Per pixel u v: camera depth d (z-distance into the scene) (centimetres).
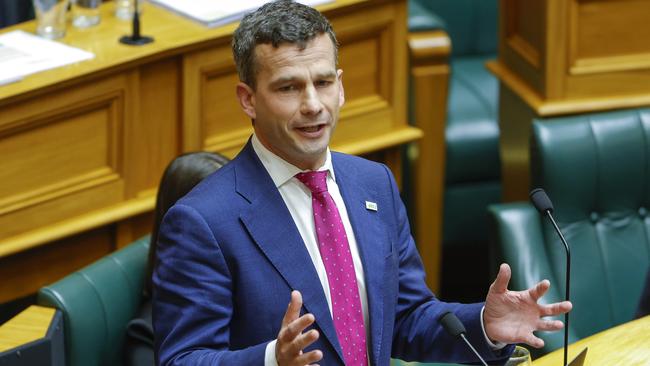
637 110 1223
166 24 1259
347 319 752
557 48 1412
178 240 735
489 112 1691
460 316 764
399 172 1430
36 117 1130
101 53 1187
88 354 969
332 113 726
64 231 1169
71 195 1179
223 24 1248
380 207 793
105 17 1292
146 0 1312
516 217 1170
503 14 1538
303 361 657
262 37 714
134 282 1019
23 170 1141
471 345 754
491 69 1555
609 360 913
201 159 979
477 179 1670
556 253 1169
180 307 727
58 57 1171
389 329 767
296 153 730
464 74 1795
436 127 1575
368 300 760
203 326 723
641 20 1417
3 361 823
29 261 1175
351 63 1348
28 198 1149
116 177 1210
